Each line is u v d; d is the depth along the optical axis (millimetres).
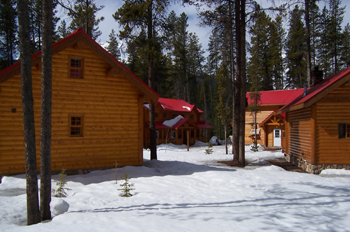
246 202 7410
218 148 32562
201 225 5293
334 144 14102
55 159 11398
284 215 5949
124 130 13125
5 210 7020
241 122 17016
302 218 5703
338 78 13727
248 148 28719
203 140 44625
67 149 11680
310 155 14594
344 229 4988
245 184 10023
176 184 10055
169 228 5141
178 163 15438
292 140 18719
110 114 12789
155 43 17375
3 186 9453
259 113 33719
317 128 14234
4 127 10477
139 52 17125
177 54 55031
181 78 58406
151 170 12953
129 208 7016
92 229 5184
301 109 16375
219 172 12352
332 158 14078
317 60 42094
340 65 41500
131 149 13289
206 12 16922
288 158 19875
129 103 13320
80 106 12055
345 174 13234
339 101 14039
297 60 43688
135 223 5504
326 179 11117
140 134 13500
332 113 14133
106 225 5418
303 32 29781
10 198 8047
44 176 6590
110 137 12734
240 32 17109
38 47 30828
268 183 10195
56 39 29516
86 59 12250
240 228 5074
